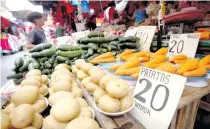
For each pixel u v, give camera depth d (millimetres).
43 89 809
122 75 814
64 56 1330
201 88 730
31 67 1188
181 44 1177
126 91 564
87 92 828
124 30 2498
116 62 1157
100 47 1500
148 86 624
